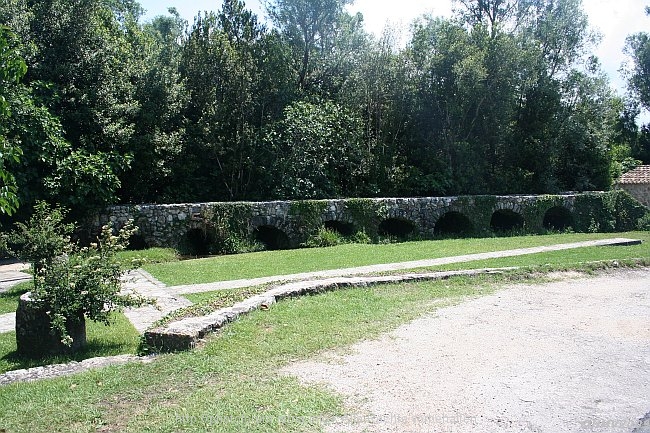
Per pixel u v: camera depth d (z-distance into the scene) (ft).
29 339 20.57
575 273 36.09
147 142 58.54
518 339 20.62
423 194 77.46
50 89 52.70
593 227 76.28
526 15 96.89
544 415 13.73
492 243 55.52
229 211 54.60
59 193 47.03
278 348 19.04
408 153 83.20
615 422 13.35
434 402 14.46
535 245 53.01
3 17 52.26
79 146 54.24
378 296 28.04
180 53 72.74
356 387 15.51
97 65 57.00
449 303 26.99
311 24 84.28
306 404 14.23
